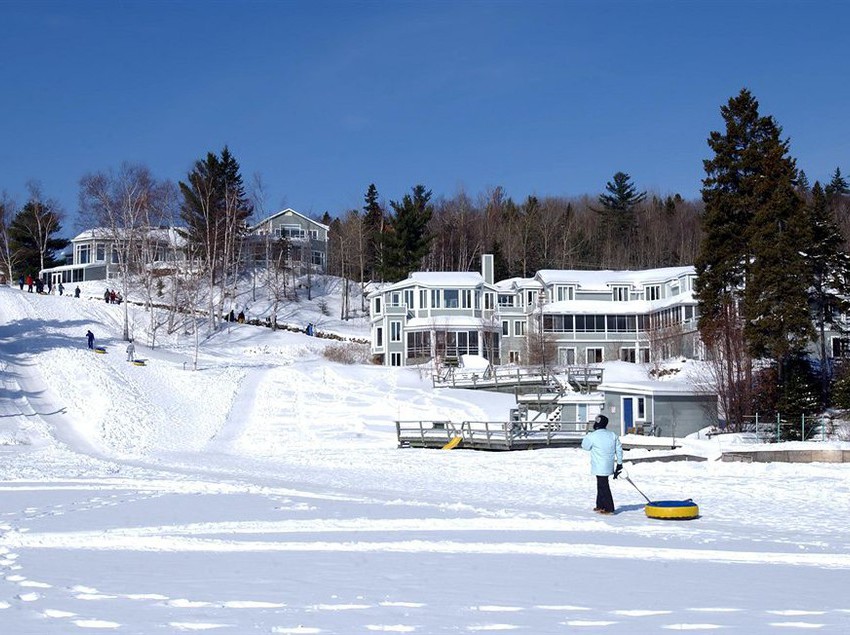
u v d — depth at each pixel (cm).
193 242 9981
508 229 13112
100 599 956
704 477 2642
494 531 1529
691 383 4966
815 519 1730
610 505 1777
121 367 6131
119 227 9519
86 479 2603
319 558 1247
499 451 4022
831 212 5869
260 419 5225
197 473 2973
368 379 6506
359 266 11919
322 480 2708
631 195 14900
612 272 9431
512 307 8862
